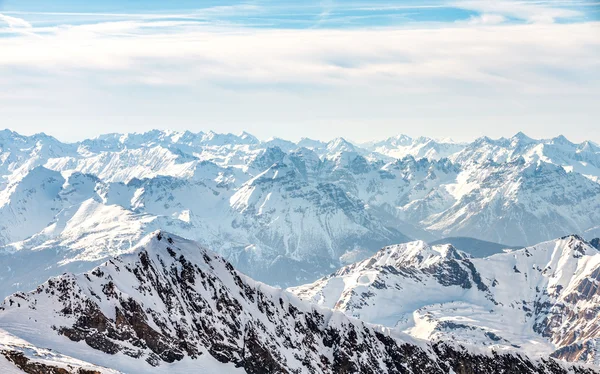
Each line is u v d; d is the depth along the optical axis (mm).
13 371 175500
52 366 182500
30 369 179375
